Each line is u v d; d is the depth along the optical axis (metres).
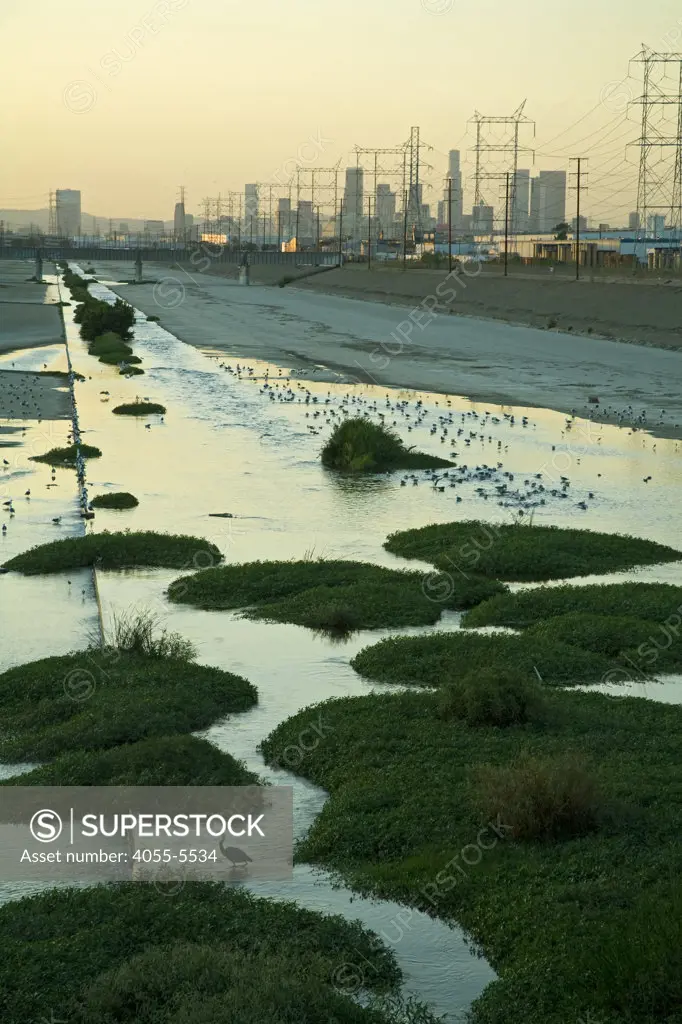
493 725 19.06
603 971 11.79
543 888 13.70
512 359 82.62
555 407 60.50
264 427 53.62
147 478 41.53
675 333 92.12
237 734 19.44
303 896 14.17
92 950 12.59
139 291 172.00
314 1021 11.25
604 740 18.38
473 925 13.35
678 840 14.73
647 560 30.67
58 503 37.34
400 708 19.91
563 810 15.11
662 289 104.62
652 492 40.09
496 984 12.13
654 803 15.80
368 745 18.28
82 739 18.55
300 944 12.81
